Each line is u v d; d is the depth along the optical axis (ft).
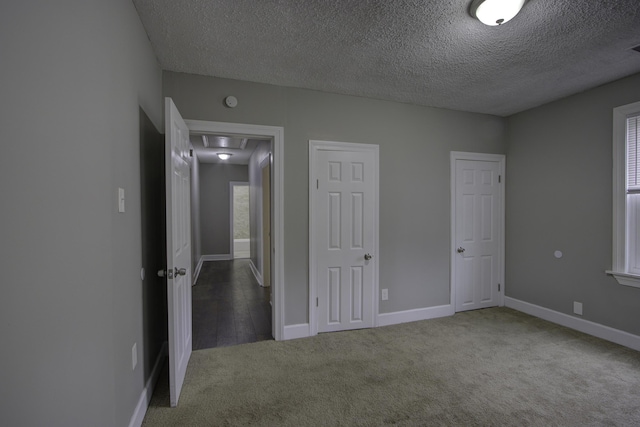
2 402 2.23
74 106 3.27
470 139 11.83
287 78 8.80
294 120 9.48
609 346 8.82
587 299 9.73
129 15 5.27
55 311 2.88
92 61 3.73
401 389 6.77
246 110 8.96
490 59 7.64
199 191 23.30
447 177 11.50
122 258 4.85
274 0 5.45
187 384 6.98
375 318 10.46
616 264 8.96
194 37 6.68
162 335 7.97
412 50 7.22
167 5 5.58
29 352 2.52
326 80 8.95
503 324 10.56
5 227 2.26
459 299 11.84
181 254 7.22
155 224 7.32
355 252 10.27
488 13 5.48
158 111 7.79
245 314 11.78
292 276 9.53
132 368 5.32
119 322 4.67
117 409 4.57
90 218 3.65
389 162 10.68
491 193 12.25
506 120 12.39
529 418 5.83
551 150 10.75
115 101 4.56
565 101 10.30
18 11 2.39
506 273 12.48
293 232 9.52
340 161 10.08
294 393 6.64
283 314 9.43
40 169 2.67
